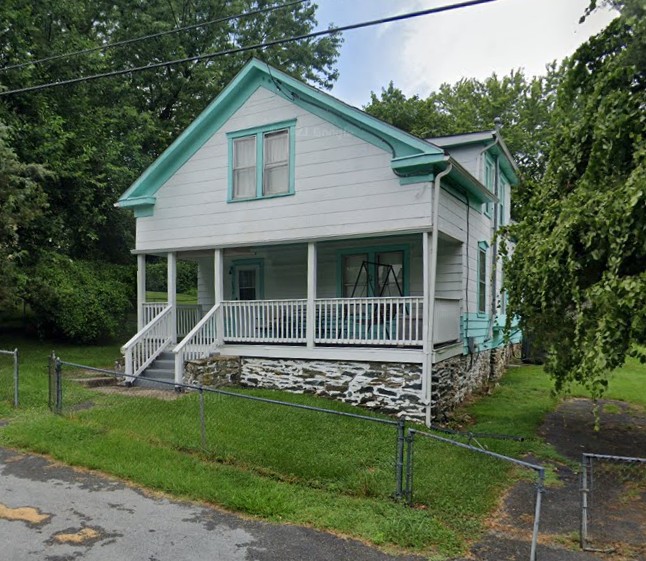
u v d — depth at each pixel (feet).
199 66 78.13
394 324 36.22
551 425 29.19
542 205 25.21
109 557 12.25
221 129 37.83
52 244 54.80
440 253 37.19
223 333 36.55
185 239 38.78
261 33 87.81
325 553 12.71
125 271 58.59
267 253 44.32
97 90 61.98
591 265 19.69
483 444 24.20
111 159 57.47
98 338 55.57
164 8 74.23
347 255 40.52
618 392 38.78
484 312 43.96
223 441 21.04
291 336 34.37
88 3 67.82
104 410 25.64
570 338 22.15
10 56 47.06
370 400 30.68
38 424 22.74
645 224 16.43
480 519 15.44
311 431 23.27
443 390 31.68
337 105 32.89
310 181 34.09
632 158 18.66
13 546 12.70
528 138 88.79
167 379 34.78
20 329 59.93
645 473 20.56
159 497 16.03
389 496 16.49
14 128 44.47
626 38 20.21
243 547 12.92
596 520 15.92
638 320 15.96
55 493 16.21
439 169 30.78
